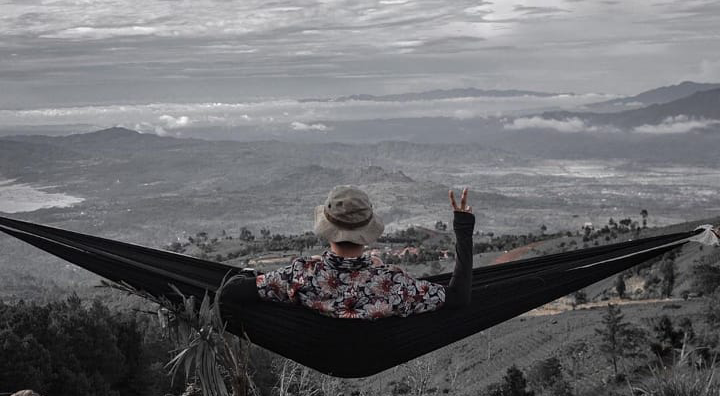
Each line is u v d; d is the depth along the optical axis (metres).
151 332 40.25
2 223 4.57
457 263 4.13
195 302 4.24
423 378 9.36
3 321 31.91
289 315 4.05
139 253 4.52
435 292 4.10
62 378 32.31
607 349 59.84
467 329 4.34
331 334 4.04
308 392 6.84
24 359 30.70
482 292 4.46
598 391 22.69
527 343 97.62
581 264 4.80
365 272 4.05
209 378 3.90
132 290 4.12
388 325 4.07
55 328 33.69
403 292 4.05
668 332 48.03
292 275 4.02
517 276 4.73
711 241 4.77
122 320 38.84
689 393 4.69
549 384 61.47
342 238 3.96
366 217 3.99
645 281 129.25
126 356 38.44
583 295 127.25
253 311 4.06
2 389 30.08
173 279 4.25
